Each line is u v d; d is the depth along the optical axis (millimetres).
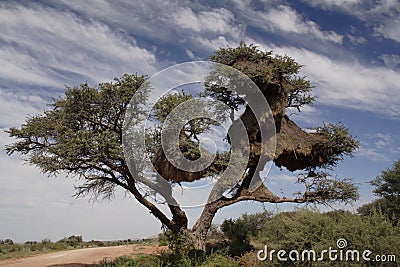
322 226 12297
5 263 26312
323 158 23922
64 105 23344
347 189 23031
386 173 29375
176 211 22203
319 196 23328
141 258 19969
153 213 22641
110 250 32031
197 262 17078
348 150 23781
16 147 23031
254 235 23672
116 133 23719
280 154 22281
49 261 25688
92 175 23312
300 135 23609
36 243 41594
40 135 22906
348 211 13250
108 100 23328
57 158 22016
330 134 23984
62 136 22375
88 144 21109
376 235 11727
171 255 18938
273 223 13695
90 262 23703
